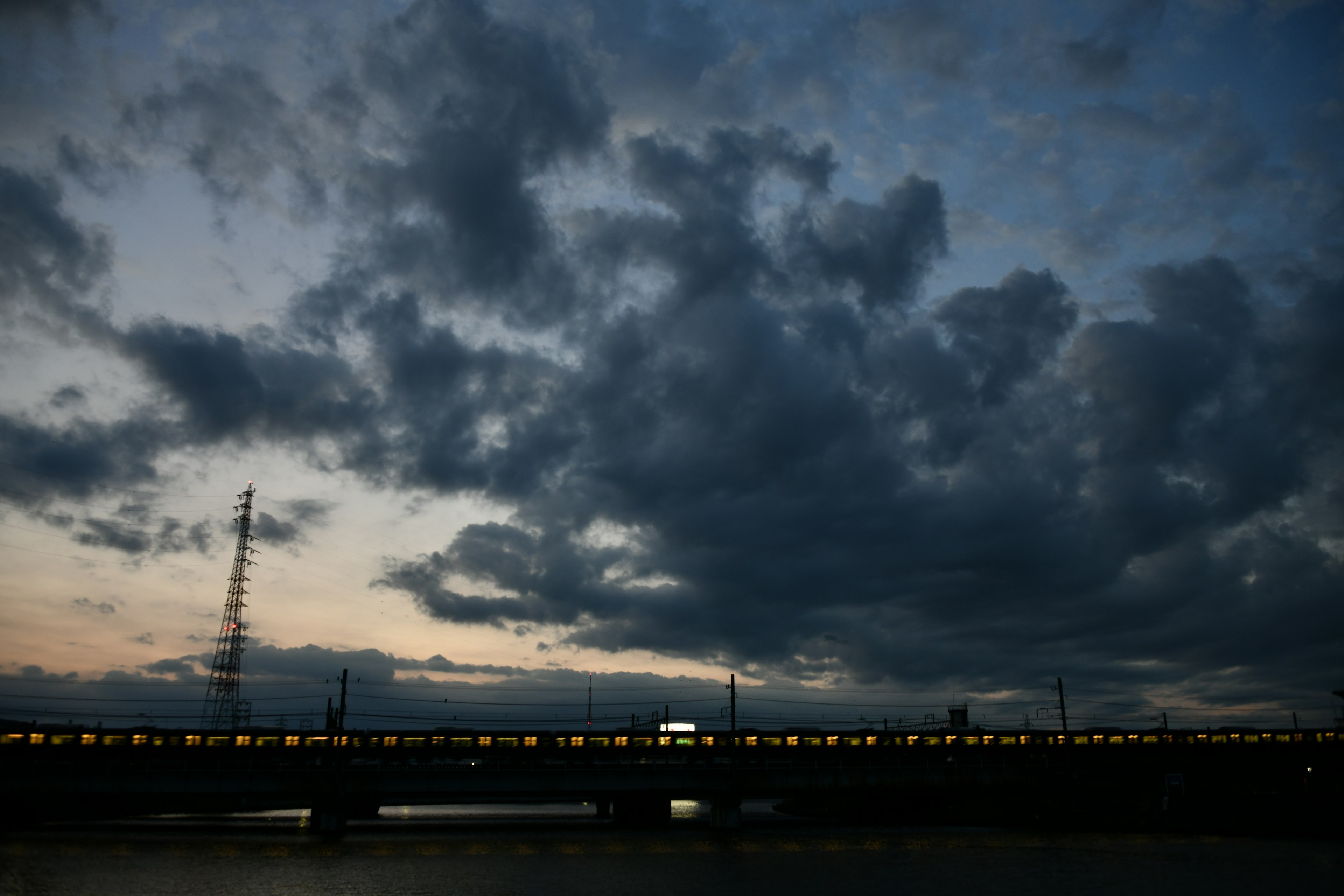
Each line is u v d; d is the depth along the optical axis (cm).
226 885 7494
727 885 7562
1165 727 14850
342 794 11594
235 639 16700
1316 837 10881
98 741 11925
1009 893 6988
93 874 8131
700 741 13338
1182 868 8244
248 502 17438
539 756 12750
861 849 10294
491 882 7769
